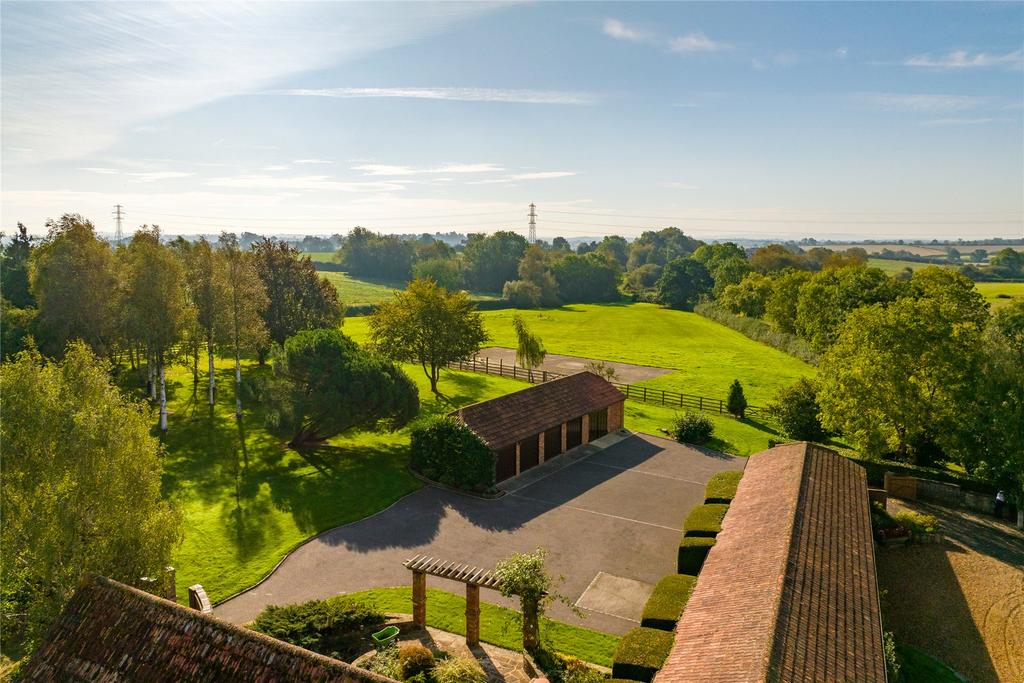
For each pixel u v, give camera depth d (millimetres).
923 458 37812
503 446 34844
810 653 15047
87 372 20891
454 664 17516
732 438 44562
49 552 17547
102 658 13789
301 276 61656
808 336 82500
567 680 17734
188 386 55781
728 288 119750
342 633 20094
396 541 27812
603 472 37344
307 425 38188
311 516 30141
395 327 55656
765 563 19344
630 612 22609
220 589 23719
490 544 27719
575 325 108500
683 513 31312
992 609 23109
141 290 40312
